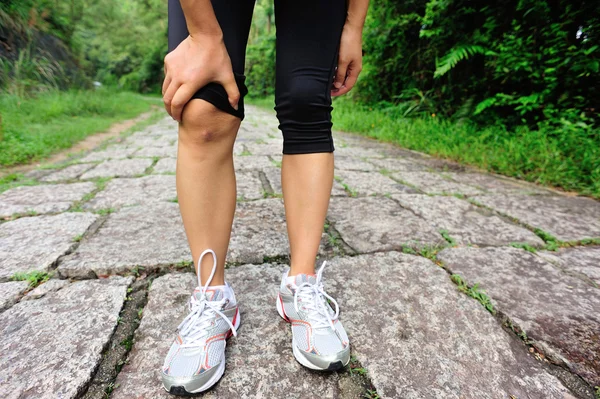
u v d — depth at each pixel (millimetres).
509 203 1925
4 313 926
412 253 1325
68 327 877
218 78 689
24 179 2223
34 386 704
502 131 3344
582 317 968
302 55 783
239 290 1062
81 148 3459
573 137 2582
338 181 2295
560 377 776
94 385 724
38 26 6816
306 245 879
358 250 1337
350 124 5172
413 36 5359
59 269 1135
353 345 848
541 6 3107
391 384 740
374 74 5934
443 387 737
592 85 2975
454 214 1734
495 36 3855
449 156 3199
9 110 4488
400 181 2354
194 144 744
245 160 2848
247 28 778
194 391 698
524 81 3518
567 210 1830
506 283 1131
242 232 1464
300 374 767
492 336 893
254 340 861
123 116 6660
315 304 820
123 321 919
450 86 4461
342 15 823
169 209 1699
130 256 1226
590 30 2857
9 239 1349
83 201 1816
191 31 669
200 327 766
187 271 1157
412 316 958
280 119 857
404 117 4906
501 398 717
